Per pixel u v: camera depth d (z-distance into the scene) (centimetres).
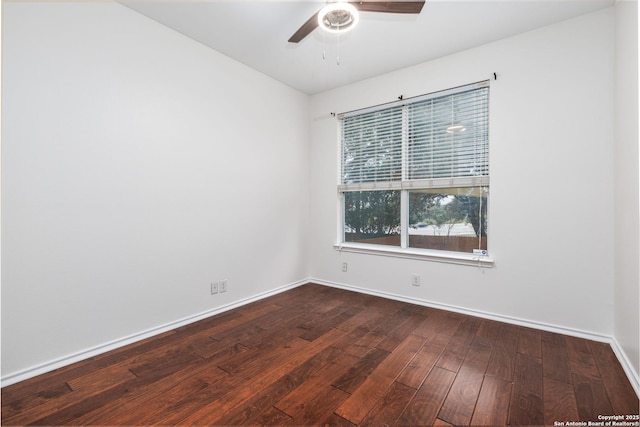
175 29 258
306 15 238
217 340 240
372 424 151
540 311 256
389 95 335
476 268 286
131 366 202
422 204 329
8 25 179
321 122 396
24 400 167
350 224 384
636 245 175
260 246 340
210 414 158
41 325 193
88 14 210
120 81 226
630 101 186
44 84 192
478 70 281
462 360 208
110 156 222
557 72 246
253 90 329
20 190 184
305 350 224
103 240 220
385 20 242
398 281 335
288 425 150
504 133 269
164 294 256
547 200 252
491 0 219
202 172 282
